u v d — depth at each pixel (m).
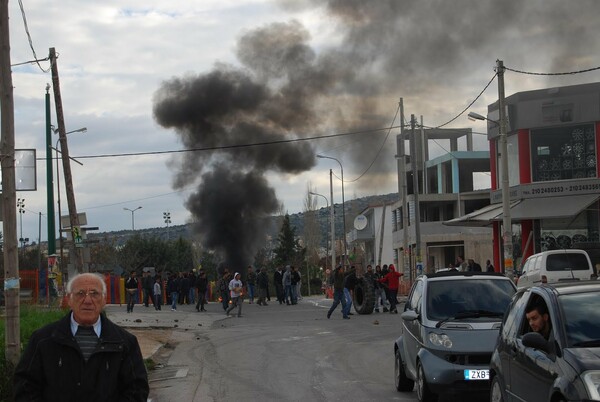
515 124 36.16
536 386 7.17
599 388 6.11
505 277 11.69
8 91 10.62
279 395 11.71
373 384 12.61
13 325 10.20
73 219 25.84
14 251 10.40
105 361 4.58
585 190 34.06
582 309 7.32
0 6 10.65
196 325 25.78
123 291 45.06
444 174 62.31
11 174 10.52
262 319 28.44
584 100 34.62
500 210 36.22
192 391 12.33
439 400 10.92
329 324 25.25
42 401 4.53
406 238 43.44
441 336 10.30
